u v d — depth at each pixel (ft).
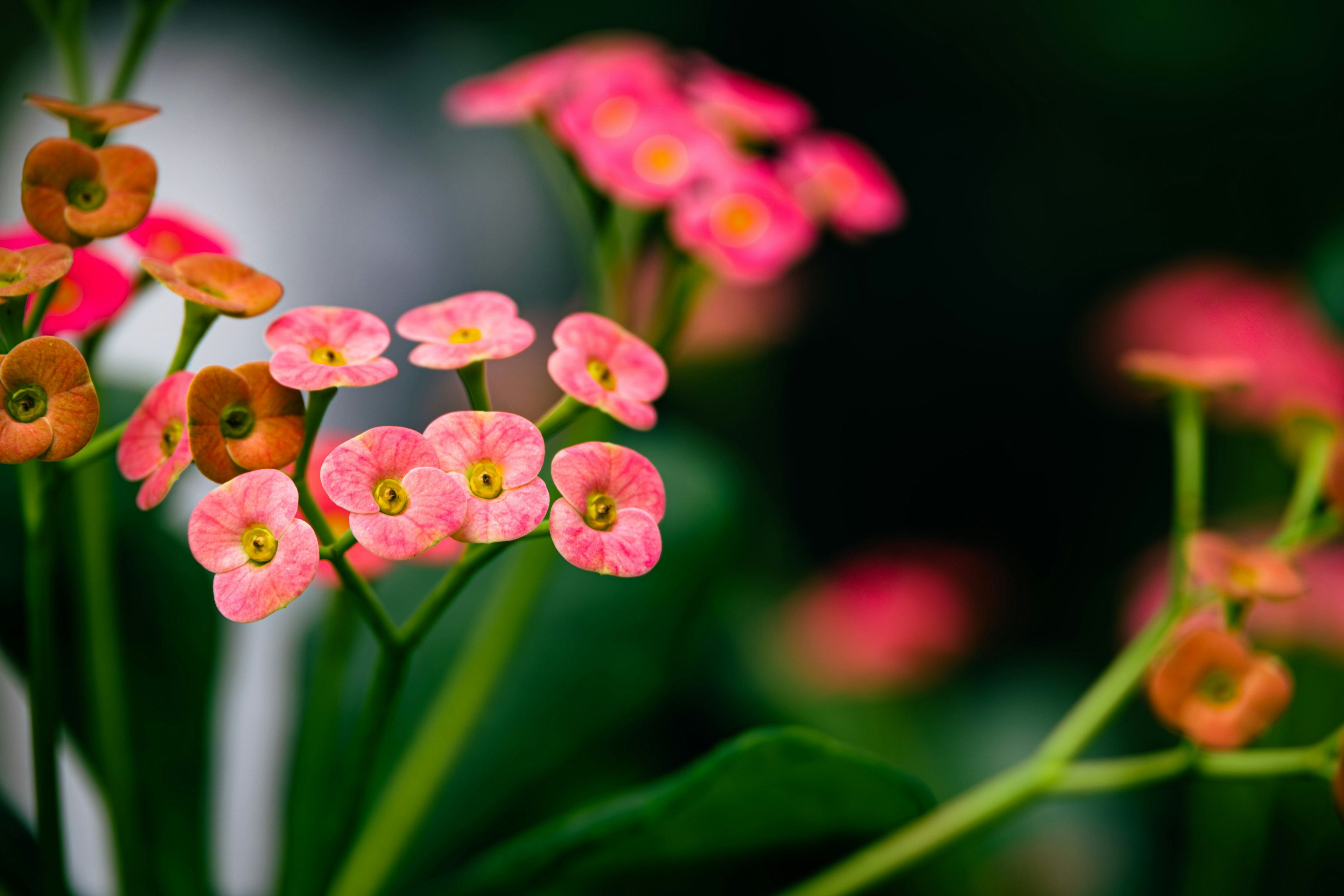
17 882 0.88
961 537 2.83
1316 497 0.97
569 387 0.80
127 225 0.80
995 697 2.33
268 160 2.78
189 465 0.78
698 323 2.17
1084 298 2.78
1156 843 1.92
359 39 2.99
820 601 2.13
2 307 0.78
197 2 2.86
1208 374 0.98
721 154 1.08
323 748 0.94
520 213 2.96
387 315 2.78
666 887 1.29
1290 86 2.50
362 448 0.77
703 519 1.27
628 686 1.15
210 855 1.00
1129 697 0.95
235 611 0.76
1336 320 1.76
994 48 2.70
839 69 2.81
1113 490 2.78
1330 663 1.46
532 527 0.77
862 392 2.86
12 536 0.99
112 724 0.95
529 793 1.08
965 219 2.83
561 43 2.91
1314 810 1.42
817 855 1.02
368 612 0.82
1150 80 2.59
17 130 2.47
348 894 1.00
